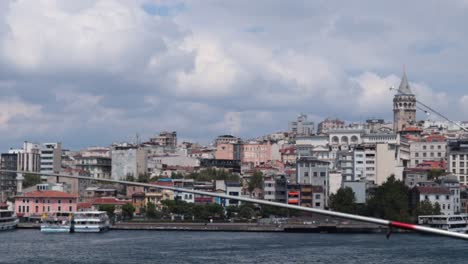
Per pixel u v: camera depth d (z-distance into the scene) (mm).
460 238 72688
